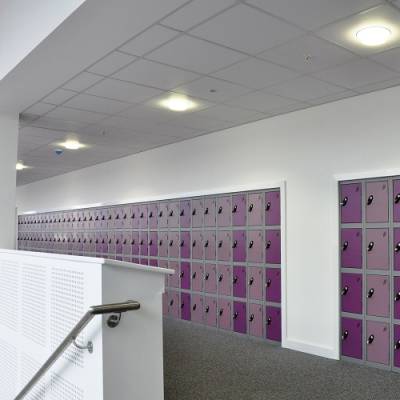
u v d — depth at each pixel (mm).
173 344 5449
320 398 3619
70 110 5332
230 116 5613
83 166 9812
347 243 4707
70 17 2873
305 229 5141
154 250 7570
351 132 4762
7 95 4590
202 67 3938
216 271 6293
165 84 4395
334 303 4777
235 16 2975
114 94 4715
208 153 6629
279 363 4598
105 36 3178
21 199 13273
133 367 2109
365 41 3387
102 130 6398
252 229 5789
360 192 4629
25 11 3564
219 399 3588
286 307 5285
